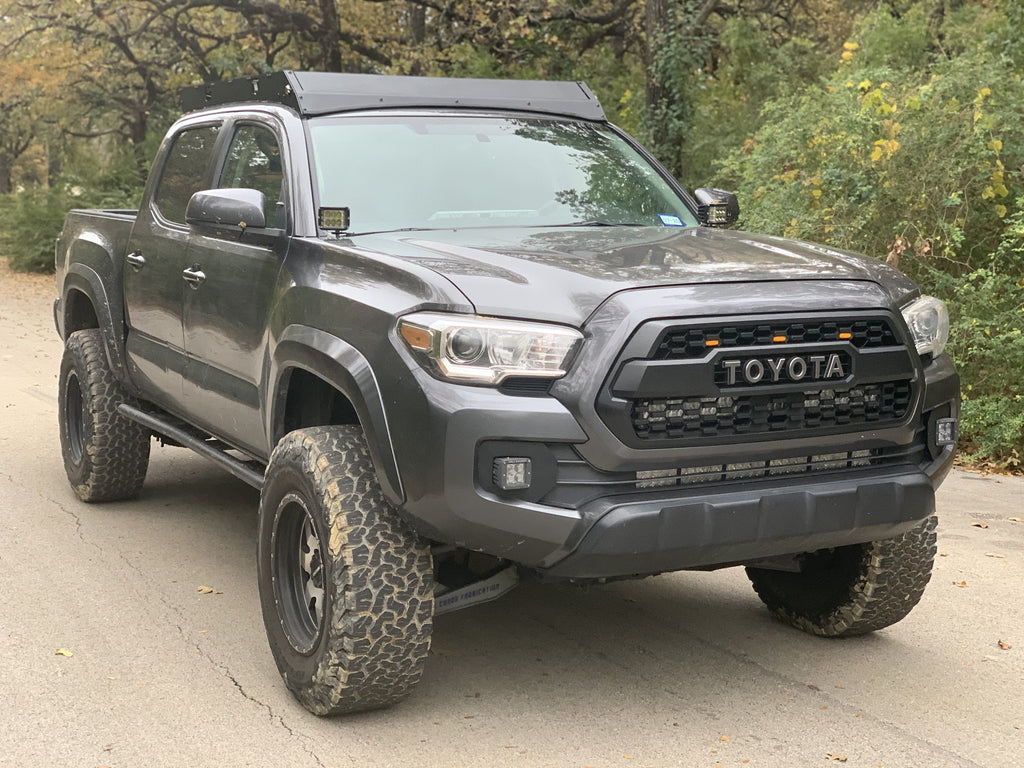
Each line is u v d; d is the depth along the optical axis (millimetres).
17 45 26594
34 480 6746
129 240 5801
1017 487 7012
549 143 4902
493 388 3256
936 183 9047
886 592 4203
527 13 20797
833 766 3354
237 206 4086
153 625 4473
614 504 3246
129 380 5836
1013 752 3471
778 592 4598
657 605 4871
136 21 27422
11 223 24656
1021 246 8836
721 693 3910
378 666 3492
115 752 3406
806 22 21078
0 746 3434
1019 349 7852
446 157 4594
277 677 3996
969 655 4309
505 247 3848
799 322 3395
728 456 3383
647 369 3203
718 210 4879
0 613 4562
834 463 3615
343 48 26625
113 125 38469
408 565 3490
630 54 23484
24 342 13273
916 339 3717
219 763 3338
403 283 3512
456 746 3467
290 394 4117
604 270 3496
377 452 3428
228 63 26000
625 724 3641
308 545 3779
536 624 4602
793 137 10406
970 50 10305
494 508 3236
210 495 6504
